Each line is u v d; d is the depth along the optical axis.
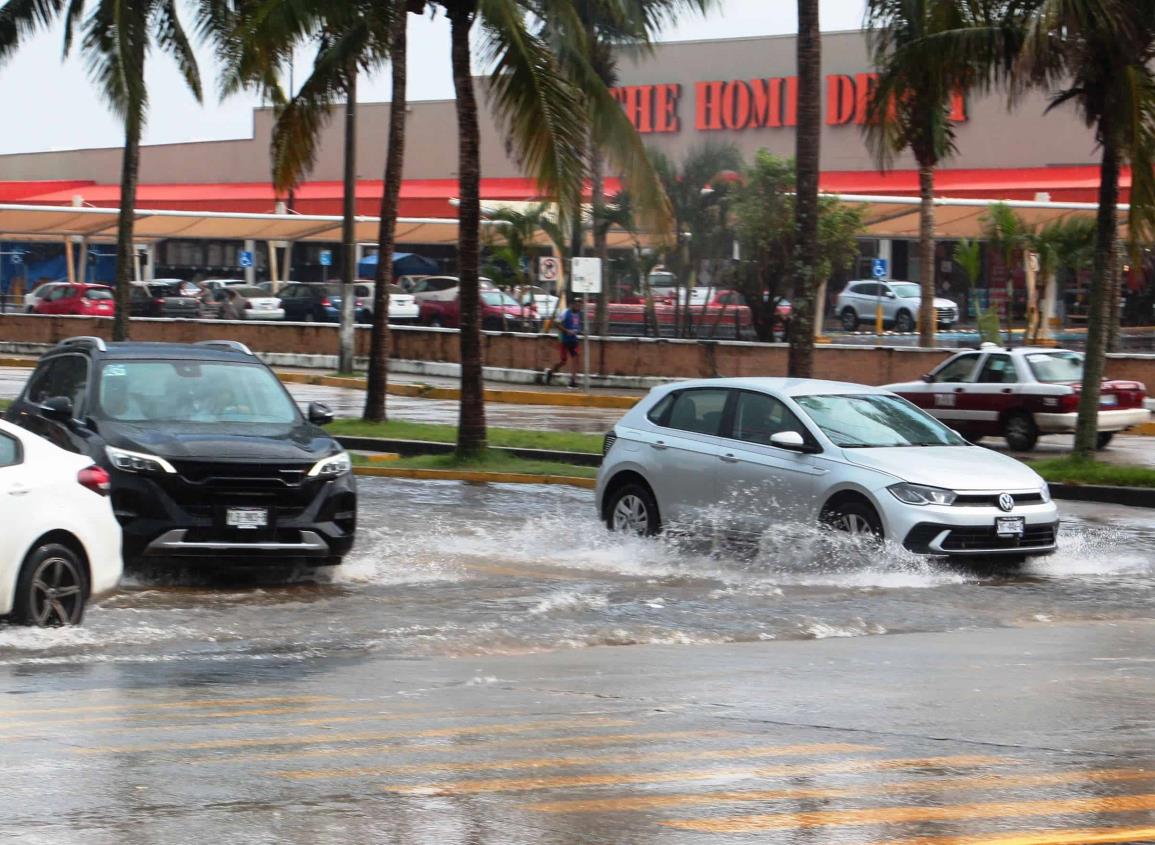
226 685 11.56
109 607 15.24
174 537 16.20
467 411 30.28
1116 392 34.72
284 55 30.28
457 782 8.51
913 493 17.52
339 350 55.59
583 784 8.48
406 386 50.00
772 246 59.91
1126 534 21.97
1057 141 84.38
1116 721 10.27
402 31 34.97
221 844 7.26
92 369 18.09
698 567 18.44
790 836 7.48
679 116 94.94
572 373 51.56
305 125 34.59
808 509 18.14
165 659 12.66
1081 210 68.00
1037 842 7.39
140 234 86.50
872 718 10.35
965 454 18.66
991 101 86.00
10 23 39.78
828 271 63.31
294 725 10.06
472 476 28.97
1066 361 35.09
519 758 9.11
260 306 77.69
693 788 8.41
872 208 66.94
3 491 13.12
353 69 34.38
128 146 39.53
